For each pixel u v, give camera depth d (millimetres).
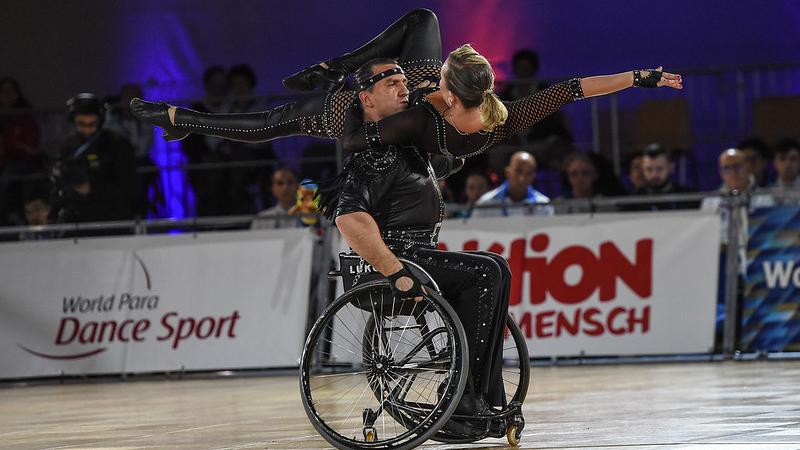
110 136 19047
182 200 20562
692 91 21094
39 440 10047
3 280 18297
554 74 23312
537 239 17141
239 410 12141
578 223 17094
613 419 9625
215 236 17859
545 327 17000
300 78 10055
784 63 20578
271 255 17641
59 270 18203
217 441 9250
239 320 17578
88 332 17984
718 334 16797
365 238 8000
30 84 23891
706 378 13727
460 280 8273
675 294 16812
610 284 16938
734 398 11008
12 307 18219
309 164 20391
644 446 7695
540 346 16984
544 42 23312
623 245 16969
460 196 20375
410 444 8016
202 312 17719
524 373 8656
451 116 8297
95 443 9539
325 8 23844
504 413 8312
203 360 17594
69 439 10000
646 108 21125
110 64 23844
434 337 8641
